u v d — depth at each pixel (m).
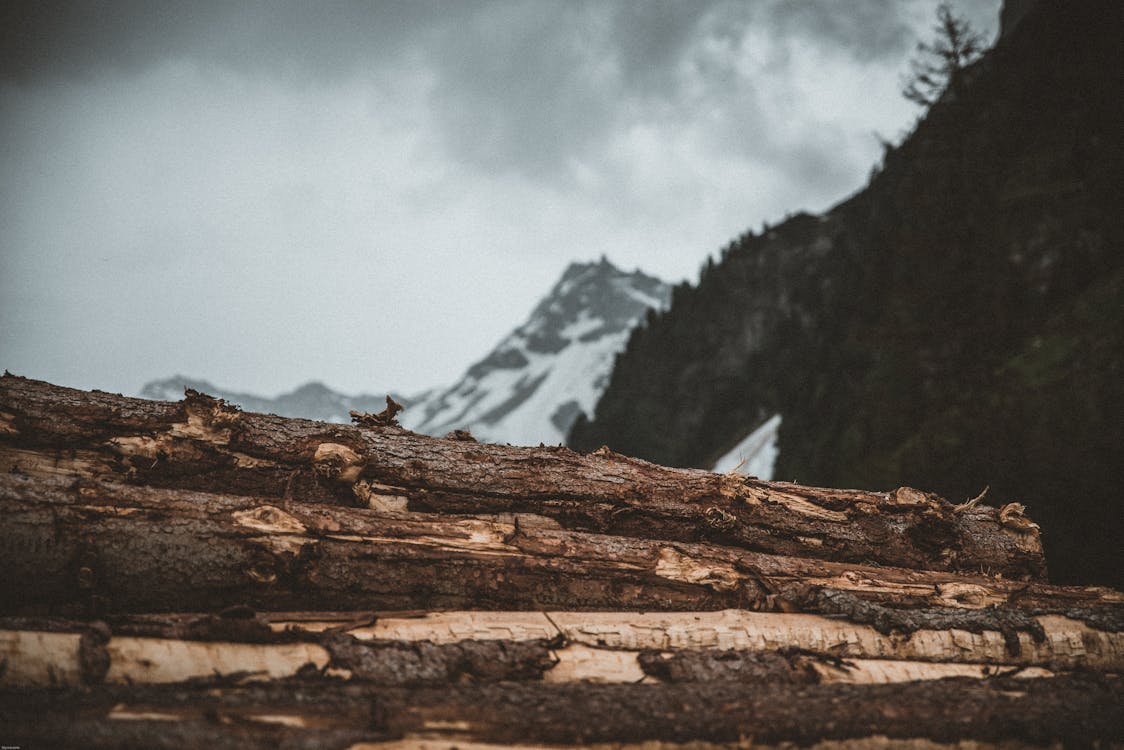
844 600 4.91
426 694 3.49
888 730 3.77
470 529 4.84
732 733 3.59
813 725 3.69
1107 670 4.97
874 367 31.08
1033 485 14.78
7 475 4.00
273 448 4.87
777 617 4.81
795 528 5.74
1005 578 6.08
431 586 4.55
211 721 3.08
